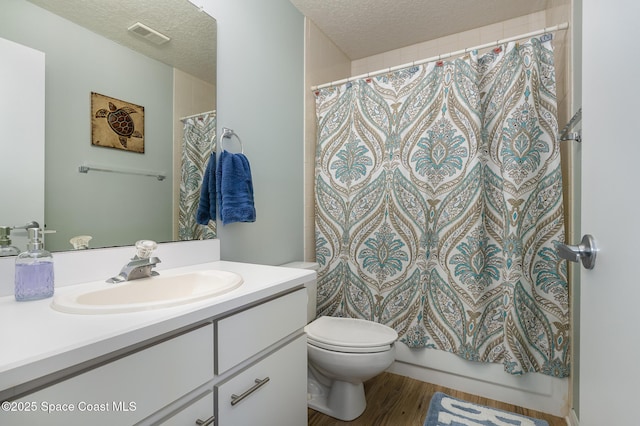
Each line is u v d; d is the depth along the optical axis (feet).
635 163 1.52
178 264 4.16
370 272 6.29
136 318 2.08
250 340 2.88
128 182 3.70
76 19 3.27
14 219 2.81
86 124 3.34
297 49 6.68
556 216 4.93
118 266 3.56
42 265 2.63
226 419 2.61
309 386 5.45
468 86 5.41
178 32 4.25
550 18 6.31
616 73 1.75
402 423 4.74
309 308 5.78
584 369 2.30
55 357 1.56
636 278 1.51
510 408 5.08
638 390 1.47
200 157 4.52
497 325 5.29
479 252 5.29
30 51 2.93
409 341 5.84
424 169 5.76
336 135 6.79
